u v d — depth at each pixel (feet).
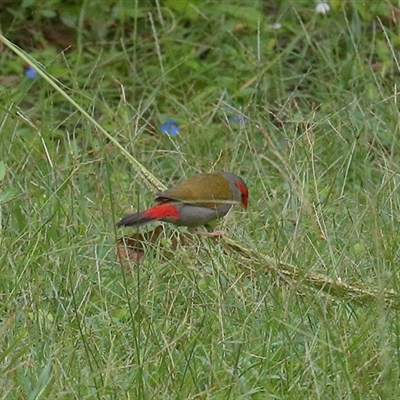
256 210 37.06
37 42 53.01
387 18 52.80
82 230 34.45
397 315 28.63
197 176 32.83
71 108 48.57
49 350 28.12
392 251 32.04
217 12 52.44
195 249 33.24
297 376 27.04
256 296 30.86
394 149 40.70
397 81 47.47
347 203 37.65
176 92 49.55
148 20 53.42
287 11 53.62
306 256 32.22
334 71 48.08
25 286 30.99
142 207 37.42
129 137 41.68
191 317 29.66
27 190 36.37
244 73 49.73
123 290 31.71
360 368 25.96
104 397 26.11
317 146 42.29
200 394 25.58
